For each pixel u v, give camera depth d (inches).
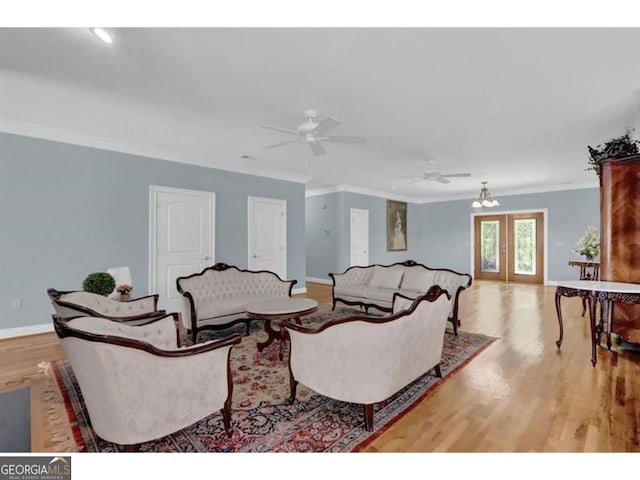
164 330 96.3
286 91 110.7
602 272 134.8
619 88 107.7
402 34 79.7
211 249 211.5
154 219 185.5
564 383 101.3
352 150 184.2
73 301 107.4
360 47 85.3
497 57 89.6
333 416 83.4
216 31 78.7
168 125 144.3
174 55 89.0
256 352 130.7
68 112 129.9
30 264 147.9
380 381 76.4
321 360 81.5
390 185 309.0
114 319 99.4
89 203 163.2
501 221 343.9
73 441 72.9
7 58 90.5
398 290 186.9
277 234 253.9
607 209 132.5
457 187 316.5
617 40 81.0
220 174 217.9
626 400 90.4
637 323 124.8
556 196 307.4
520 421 80.5
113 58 90.5
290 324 88.1
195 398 70.1
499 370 111.4
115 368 60.9
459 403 89.4
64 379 104.3
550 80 102.5
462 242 373.7
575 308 210.7
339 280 203.5
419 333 88.2
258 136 159.0
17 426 79.6
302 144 172.7
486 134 155.3
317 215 336.2
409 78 101.7
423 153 189.6
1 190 140.9
